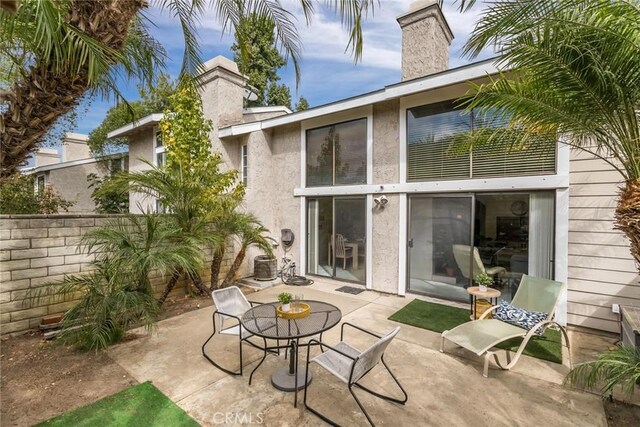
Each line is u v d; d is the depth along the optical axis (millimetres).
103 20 2998
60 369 4059
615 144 3229
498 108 3693
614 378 2873
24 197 10211
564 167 5512
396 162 7531
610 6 2561
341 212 8586
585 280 5410
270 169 9992
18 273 5027
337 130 8633
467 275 6656
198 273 7152
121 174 6543
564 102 3188
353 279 8383
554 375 3971
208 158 7883
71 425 3025
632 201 3010
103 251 5211
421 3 7383
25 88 2996
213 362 4223
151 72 4676
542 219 5848
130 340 4953
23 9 2451
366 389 3623
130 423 3051
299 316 3871
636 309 4324
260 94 15945
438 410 3279
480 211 6496
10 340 4848
